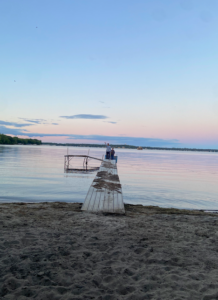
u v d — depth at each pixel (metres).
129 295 2.97
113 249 4.43
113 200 8.87
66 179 20.05
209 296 2.96
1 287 3.04
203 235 5.49
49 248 4.36
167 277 3.44
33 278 3.29
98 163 45.16
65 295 2.93
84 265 3.75
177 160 67.50
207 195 15.06
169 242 4.94
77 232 5.39
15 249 4.25
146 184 18.89
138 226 6.12
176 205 11.80
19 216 6.70
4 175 20.41
